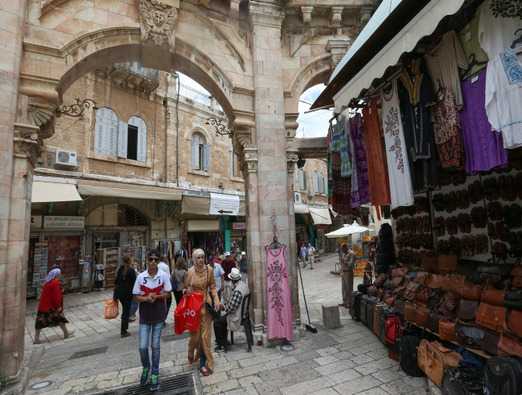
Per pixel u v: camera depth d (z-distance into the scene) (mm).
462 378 3109
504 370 2678
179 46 5832
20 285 4191
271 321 5281
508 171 4203
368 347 5109
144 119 12891
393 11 3291
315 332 5930
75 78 5305
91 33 5031
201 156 15312
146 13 5441
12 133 4258
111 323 7590
